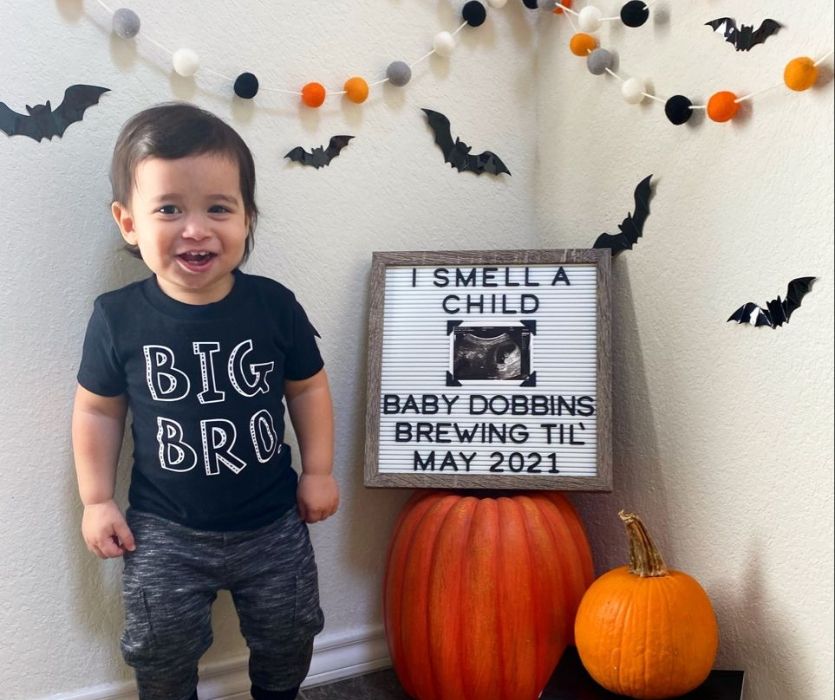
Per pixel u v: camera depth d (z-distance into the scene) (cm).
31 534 115
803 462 102
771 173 104
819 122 98
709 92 113
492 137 144
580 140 138
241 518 113
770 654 107
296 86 127
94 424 111
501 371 129
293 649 118
